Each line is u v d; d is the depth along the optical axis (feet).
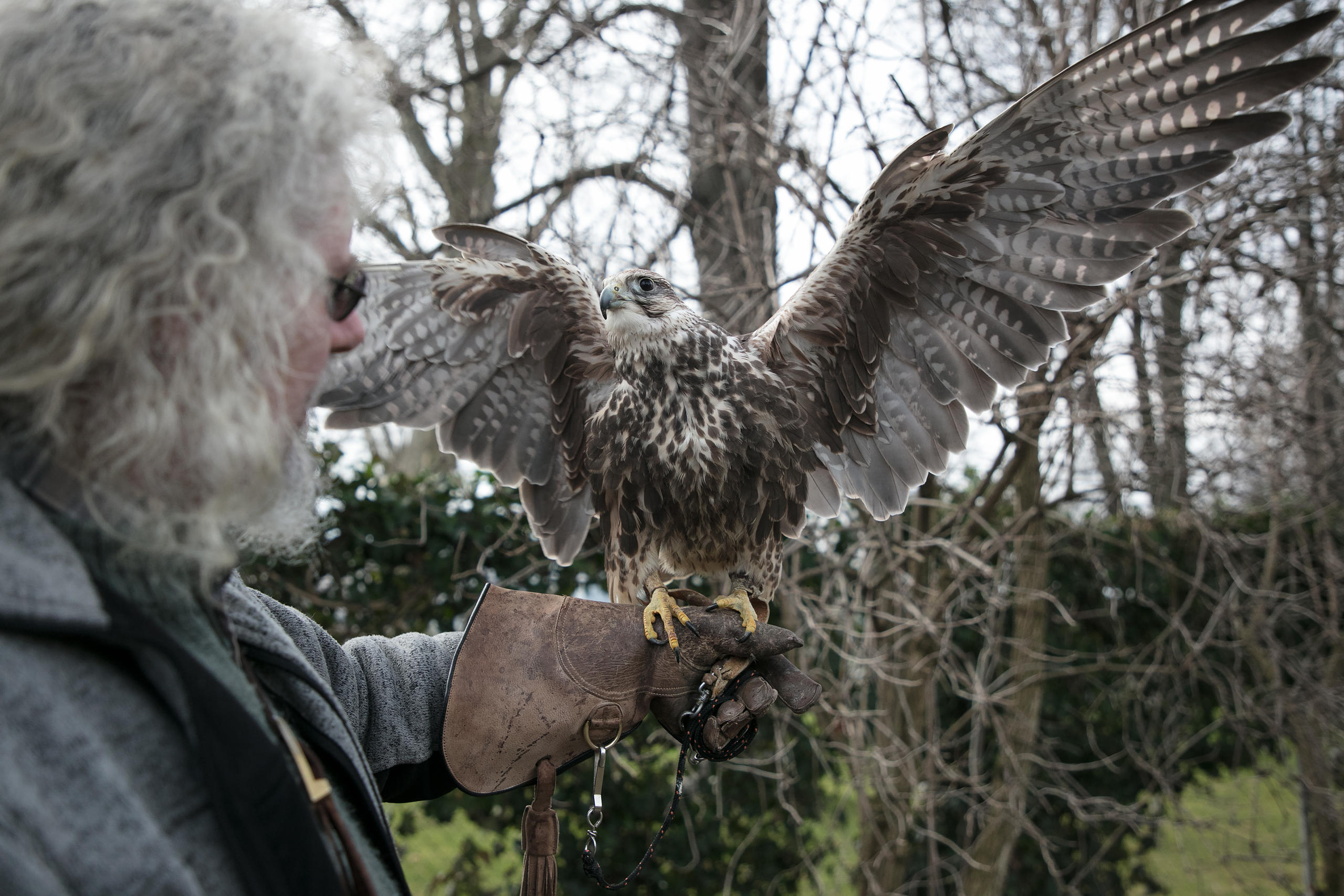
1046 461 14.15
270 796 2.99
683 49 15.93
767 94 17.25
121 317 2.67
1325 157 14.23
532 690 5.56
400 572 16.39
